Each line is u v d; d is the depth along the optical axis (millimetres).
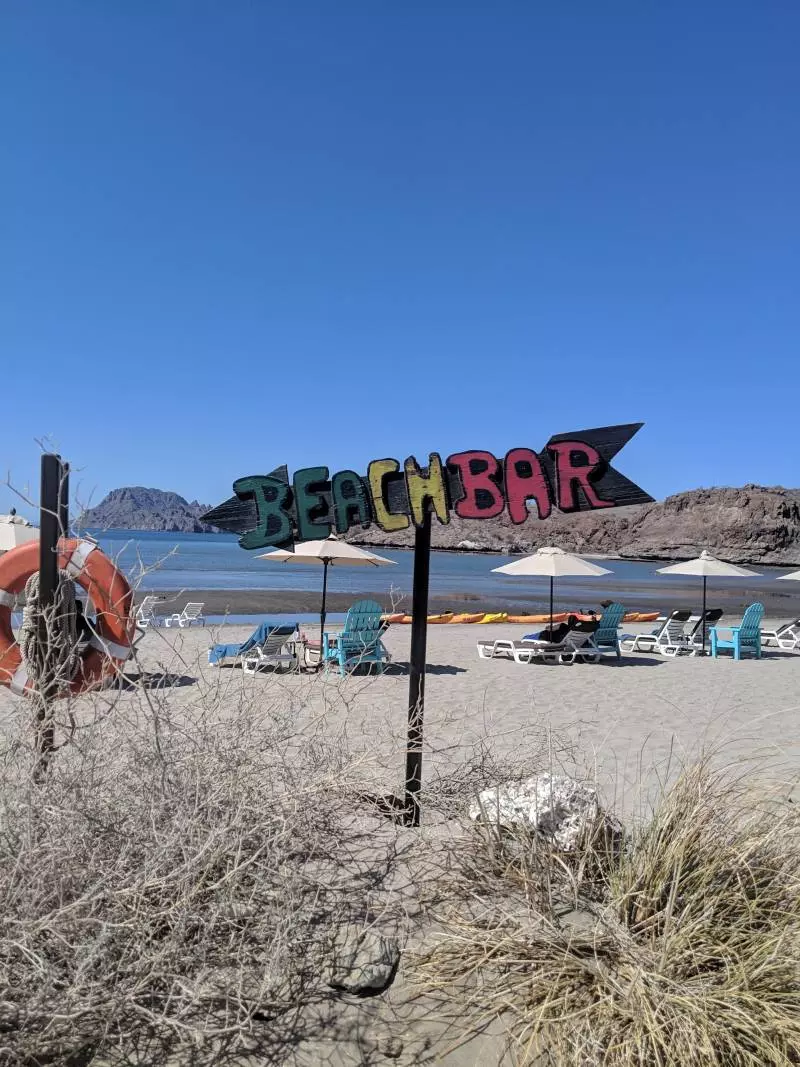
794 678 10859
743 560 151750
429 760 5176
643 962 2465
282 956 2467
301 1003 2479
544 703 8430
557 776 3701
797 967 2365
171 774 2795
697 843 2887
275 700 3812
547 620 20672
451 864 3303
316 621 19078
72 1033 2211
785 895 2736
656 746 6180
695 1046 2133
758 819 3074
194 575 39031
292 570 48656
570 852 3229
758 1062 2141
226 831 2502
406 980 2637
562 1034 2285
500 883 3123
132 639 3236
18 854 2309
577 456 3863
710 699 8930
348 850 3395
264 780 3070
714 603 32250
